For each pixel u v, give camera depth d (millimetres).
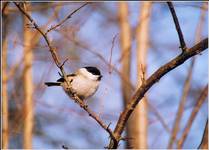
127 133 12992
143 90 6859
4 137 11570
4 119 11656
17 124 12414
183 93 11883
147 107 13055
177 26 6633
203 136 7000
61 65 7926
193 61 12062
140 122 12883
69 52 12758
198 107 10750
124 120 6945
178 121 11383
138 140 12727
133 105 6922
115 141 6891
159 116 11891
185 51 6641
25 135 12258
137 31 13703
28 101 12453
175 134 11164
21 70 13578
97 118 6957
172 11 6645
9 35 12914
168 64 6746
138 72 12945
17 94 13188
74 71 12594
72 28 11539
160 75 6781
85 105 8539
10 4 12492
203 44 6559
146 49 13453
